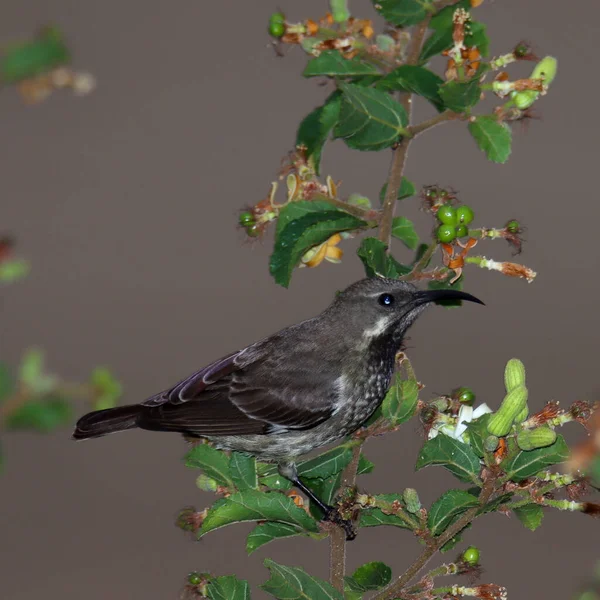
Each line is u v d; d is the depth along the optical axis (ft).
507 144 27.78
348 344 33.83
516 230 27.07
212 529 25.29
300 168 29.58
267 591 23.47
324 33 29.68
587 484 22.29
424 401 26.40
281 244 28.96
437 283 33.30
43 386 18.51
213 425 33.35
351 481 28.25
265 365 33.96
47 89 18.19
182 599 24.30
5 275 18.83
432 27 30.35
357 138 29.19
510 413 21.81
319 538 26.73
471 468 23.40
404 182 30.81
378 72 30.32
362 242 28.58
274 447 33.99
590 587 19.43
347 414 34.09
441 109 29.94
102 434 33.40
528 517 23.48
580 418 21.88
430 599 23.21
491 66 27.66
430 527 23.50
